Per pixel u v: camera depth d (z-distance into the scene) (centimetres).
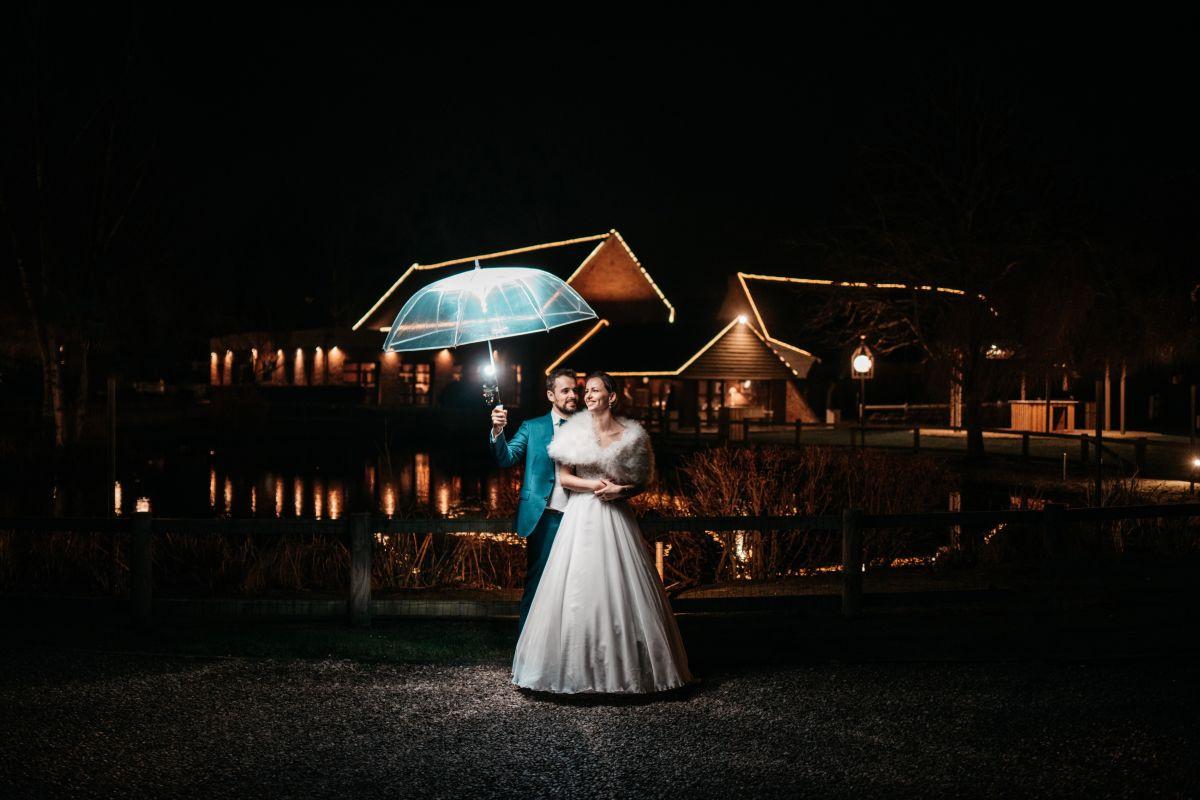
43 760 508
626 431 610
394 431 4072
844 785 473
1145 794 463
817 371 4294
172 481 2606
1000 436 3178
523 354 4484
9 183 3173
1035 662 683
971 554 1224
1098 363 2573
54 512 1961
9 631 781
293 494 2361
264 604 823
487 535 1349
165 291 4241
